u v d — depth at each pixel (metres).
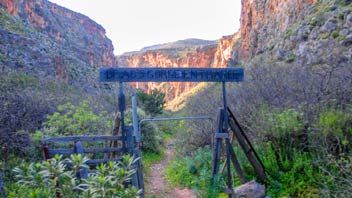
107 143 8.30
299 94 8.88
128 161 3.95
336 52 13.58
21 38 31.72
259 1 55.53
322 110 6.87
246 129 8.97
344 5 22.91
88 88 36.50
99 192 3.27
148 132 13.84
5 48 27.86
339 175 5.27
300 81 10.40
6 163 7.12
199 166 8.75
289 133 6.89
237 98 11.76
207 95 15.97
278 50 25.73
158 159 12.94
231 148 6.52
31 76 19.94
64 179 3.52
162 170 10.81
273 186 6.24
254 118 8.46
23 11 67.62
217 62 97.81
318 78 9.75
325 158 5.64
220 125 6.43
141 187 5.84
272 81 11.12
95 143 8.26
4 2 57.31
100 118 10.33
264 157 6.86
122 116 5.91
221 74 6.27
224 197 6.21
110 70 5.77
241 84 13.66
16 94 9.94
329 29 20.89
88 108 12.16
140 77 5.90
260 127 7.53
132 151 5.90
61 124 8.94
